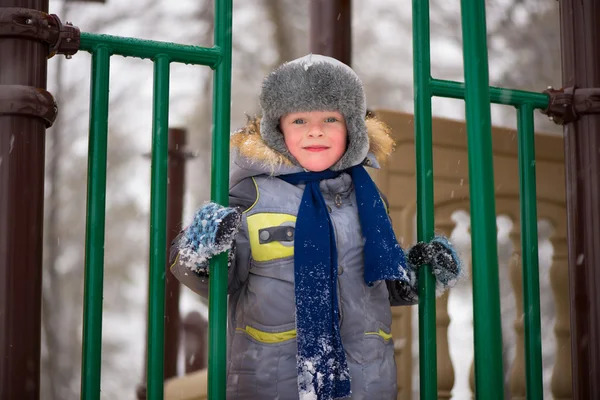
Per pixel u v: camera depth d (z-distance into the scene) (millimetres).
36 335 1497
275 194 1962
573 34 2225
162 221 1668
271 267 1885
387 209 2152
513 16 10492
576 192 2197
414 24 1998
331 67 1976
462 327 6109
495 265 1777
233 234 1681
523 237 2166
